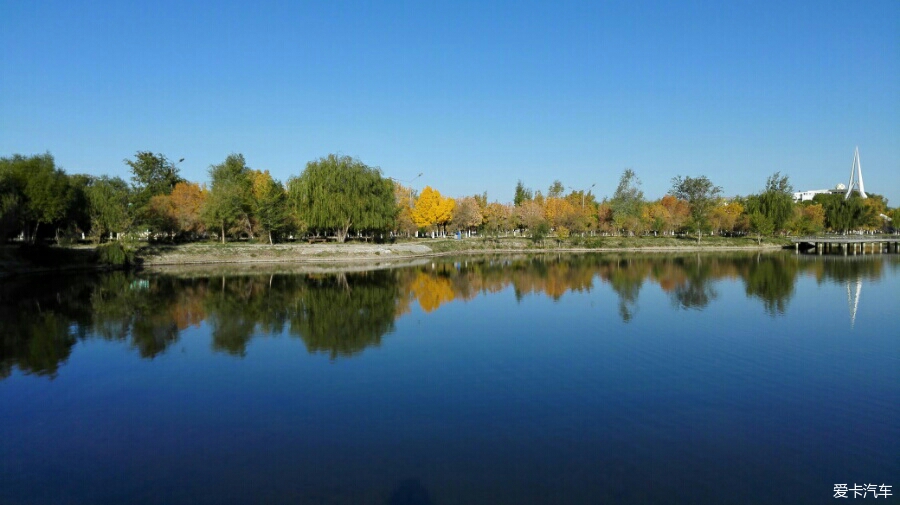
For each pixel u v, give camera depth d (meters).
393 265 67.25
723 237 117.38
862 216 118.81
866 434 13.36
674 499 10.40
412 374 18.48
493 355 20.98
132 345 23.08
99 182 64.31
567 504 10.21
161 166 102.69
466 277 51.25
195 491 10.88
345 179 76.81
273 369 19.27
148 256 63.75
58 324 27.69
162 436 13.57
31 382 18.06
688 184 123.38
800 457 12.14
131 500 10.61
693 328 25.94
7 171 52.88
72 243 63.16
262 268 62.31
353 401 15.85
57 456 12.58
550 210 113.25
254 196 79.44
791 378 17.81
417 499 10.41
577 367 19.22
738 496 10.50
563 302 34.59
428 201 105.00
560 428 13.74
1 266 48.50
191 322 28.09
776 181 118.50
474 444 12.84
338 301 35.50
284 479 11.28
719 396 16.09
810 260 71.50
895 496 10.46
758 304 33.03
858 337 23.78
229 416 14.80
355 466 11.80
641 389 16.75
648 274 52.25
